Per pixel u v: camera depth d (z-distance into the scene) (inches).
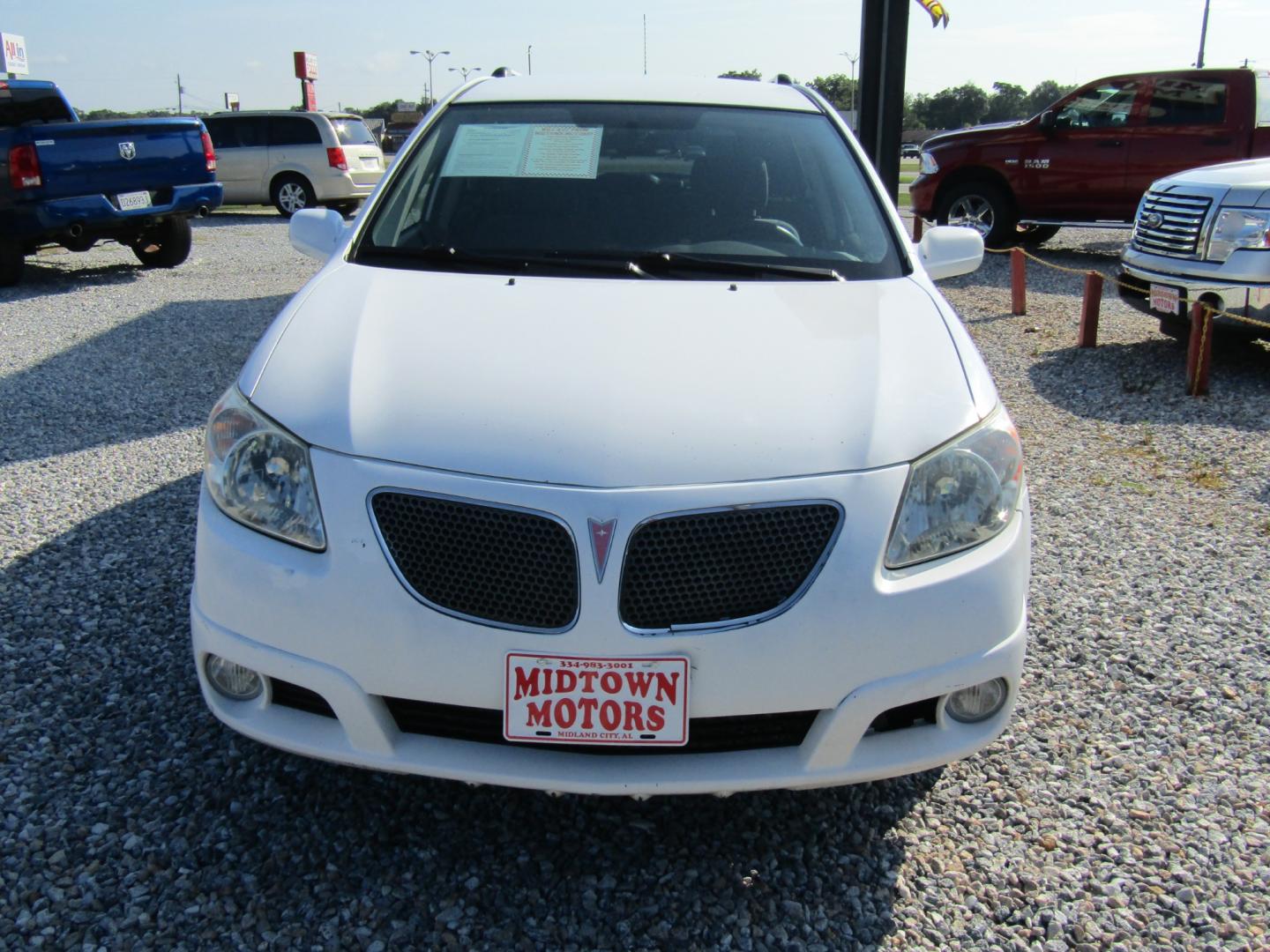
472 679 79.3
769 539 79.7
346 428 84.3
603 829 95.0
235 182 679.7
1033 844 94.7
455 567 79.7
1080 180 457.4
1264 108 432.1
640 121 135.0
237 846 90.6
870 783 102.7
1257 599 143.3
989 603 84.4
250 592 82.8
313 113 668.7
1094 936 84.0
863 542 80.6
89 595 134.3
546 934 82.7
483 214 122.0
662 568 78.7
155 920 82.0
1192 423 227.3
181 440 201.9
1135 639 131.8
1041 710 116.0
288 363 92.7
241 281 408.2
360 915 83.6
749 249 117.6
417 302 102.3
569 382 87.0
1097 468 199.2
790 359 92.0
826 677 80.1
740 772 81.4
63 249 513.3
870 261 117.3
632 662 78.0
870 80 284.2
